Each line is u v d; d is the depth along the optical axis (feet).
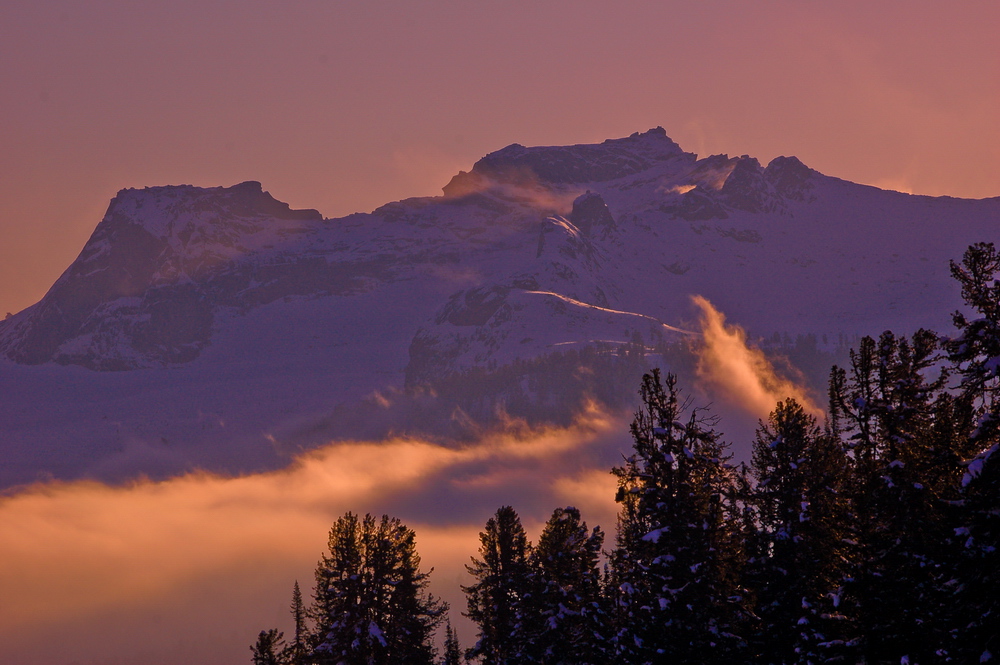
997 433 417.49
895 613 461.37
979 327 415.85
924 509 466.70
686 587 575.38
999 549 398.21
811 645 520.83
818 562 544.62
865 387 514.68
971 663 403.13
